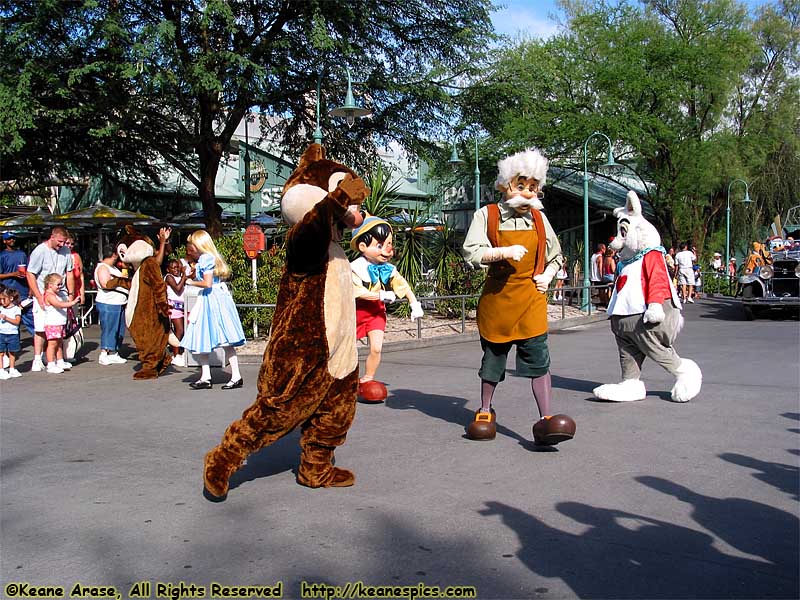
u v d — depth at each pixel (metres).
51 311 10.50
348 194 4.58
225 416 7.43
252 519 4.36
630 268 7.71
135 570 3.65
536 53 29.86
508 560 3.69
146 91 16.00
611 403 7.74
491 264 6.03
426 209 17.14
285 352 4.70
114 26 15.27
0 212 24.20
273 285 13.31
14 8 16.70
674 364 7.65
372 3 19.42
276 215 23.22
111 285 11.33
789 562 3.63
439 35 21.30
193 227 22.36
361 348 12.30
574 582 3.43
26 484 5.14
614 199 32.44
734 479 5.01
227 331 8.88
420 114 21.59
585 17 30.05
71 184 24.58
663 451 5.75
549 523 4.20
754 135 33.41
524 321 5.85
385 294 8.02
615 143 28.55
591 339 14.44
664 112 29.69
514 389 8.66
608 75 28.30
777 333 15.10
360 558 3.75
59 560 3.78
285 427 4.74
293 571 3.61
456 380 9.49
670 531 4.05
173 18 17.28
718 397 7.96
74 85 17.12
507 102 22.67
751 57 33.06
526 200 5.82
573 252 30.02
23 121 15.53
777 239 20.66
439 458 5.64
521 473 5.20
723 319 18.95
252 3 17.75
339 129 20.80
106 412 7.68
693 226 33.03
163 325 9.96
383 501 4.64
